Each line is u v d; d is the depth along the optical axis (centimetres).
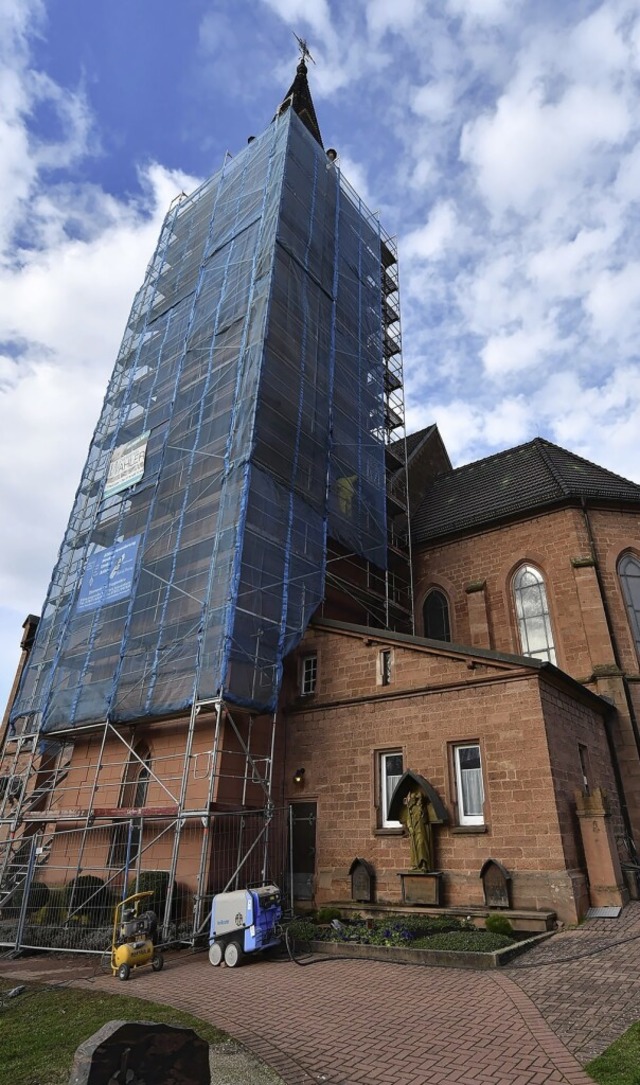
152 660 1894
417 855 1534
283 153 2969
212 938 1278
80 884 1673
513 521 2564
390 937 1266
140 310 3266
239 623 1775
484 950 1105
